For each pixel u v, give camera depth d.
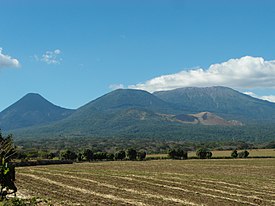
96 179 58.66
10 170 19.38
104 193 43.50
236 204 38.25
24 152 132.25
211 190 48.56
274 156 151.62
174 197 41.38
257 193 47.12
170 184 53.75
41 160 109.62
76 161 132.00
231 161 125.38
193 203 37.88
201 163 114.94
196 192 46.22
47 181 55.16
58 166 97.31
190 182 57.00
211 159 140.50
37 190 45.06
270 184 57.84
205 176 68.50
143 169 86.62
